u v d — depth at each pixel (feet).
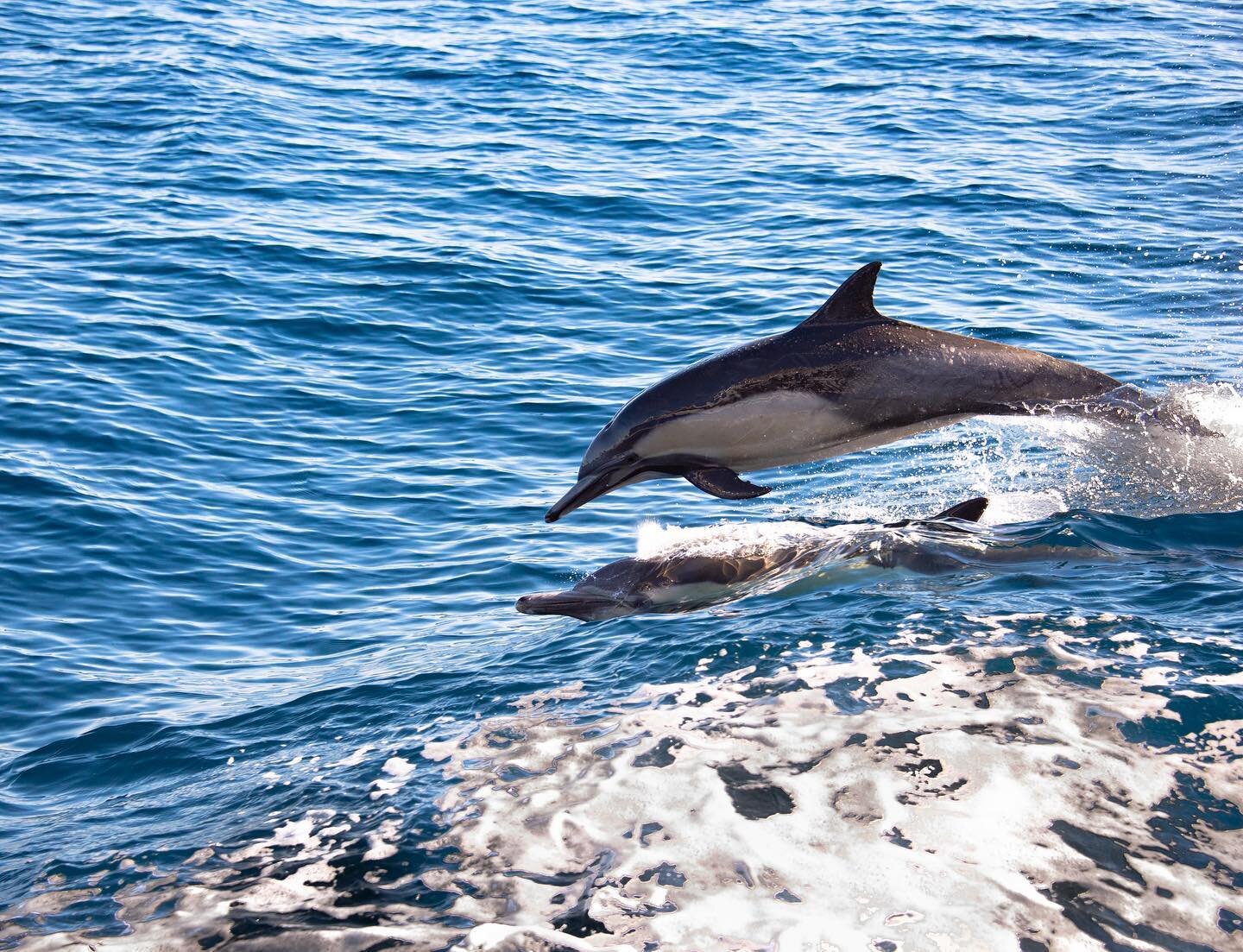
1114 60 92.94
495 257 58.95
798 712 20.08
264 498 37.73
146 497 37.29
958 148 74.28
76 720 26.27
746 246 60.39
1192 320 49.39
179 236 60.08
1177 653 20.92
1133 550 26.27
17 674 28.30
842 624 23.31
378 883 17.11
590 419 43.39
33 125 76.18
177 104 80.94
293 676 27.66
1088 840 16.14
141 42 95.50
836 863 16.07
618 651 24.49
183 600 32.12
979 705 19.70
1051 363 26.53
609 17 110.32
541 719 21.74
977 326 49.19
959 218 62.80
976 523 28.19
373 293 54.85
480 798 19.08
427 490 38.40
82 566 33.40
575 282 56.34
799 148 75.36
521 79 90.99
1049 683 20.18
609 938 15.10
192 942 16.29
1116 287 53.57
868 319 25.58
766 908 15.33
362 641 29.60
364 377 46.93
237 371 46.78
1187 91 84.23
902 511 33.37
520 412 43.96
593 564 33.30
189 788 22.17
